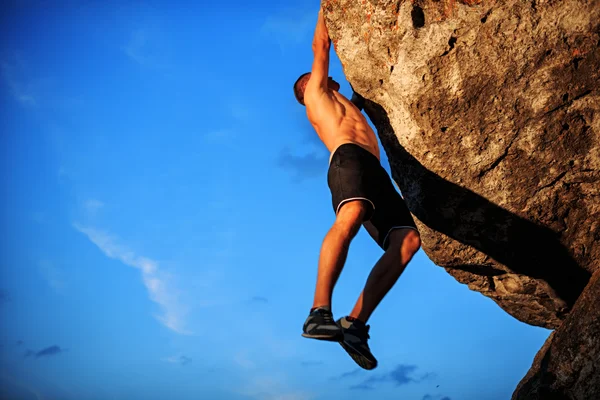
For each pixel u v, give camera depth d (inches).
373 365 116.0
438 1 125.0
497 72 126.3
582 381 122.9
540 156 135.6
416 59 128.3
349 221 118.9
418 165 144.2
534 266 156.9
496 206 145.6
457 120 133.0
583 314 126.3
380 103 143.6
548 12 119.9
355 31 134.5
